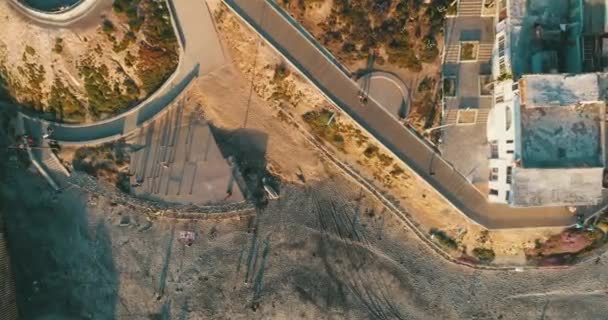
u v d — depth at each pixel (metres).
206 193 45.25
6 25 41.09
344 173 44.94
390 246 45.38
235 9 40.59
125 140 44.94
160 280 45.78
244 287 45.78
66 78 42.81
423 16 39.19
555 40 37.50
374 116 40.84
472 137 40.69
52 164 45.41
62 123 44.69
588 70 36.78
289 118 44.34
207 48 43.19
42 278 46.12
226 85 44.16
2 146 45.38
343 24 39.81
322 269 45.66
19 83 43.69
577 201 36.34
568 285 44.31
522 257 43.94
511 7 37.16
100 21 40.62
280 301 45.66
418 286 45.28
